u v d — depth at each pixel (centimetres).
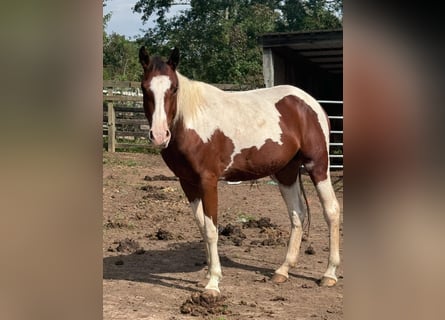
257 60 2283
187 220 767
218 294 419
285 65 1364
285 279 482
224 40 2325
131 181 1092
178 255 576
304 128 485
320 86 1695
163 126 383
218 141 440
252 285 470
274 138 464
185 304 400
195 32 2391
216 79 2300
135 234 675
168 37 2517
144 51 410
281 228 711
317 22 2702
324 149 491
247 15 2597
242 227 719
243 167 458
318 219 773
